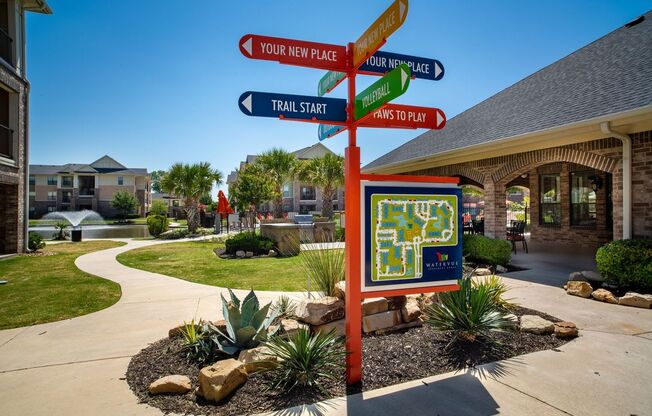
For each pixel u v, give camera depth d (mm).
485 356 3814
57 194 57031
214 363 3422
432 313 4445
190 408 2939
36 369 3697
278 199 26969
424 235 3695
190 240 19594
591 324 4801
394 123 3715
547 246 12688
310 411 2887
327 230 15305
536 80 11422
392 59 3867
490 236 10180
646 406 2912
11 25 12102
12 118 12242
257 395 3115
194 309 5910
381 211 3541
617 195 7129
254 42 3332
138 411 2906
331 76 4066
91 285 7766
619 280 6316
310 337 3672
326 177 23234
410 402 3014
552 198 13711
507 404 2961
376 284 3494
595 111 7078
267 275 8922
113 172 59031
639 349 4004
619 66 8453
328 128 4148
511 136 8289
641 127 6629
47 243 17859
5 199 12492
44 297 6711
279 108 3424
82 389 3271
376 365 3637
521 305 5707
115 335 4695
